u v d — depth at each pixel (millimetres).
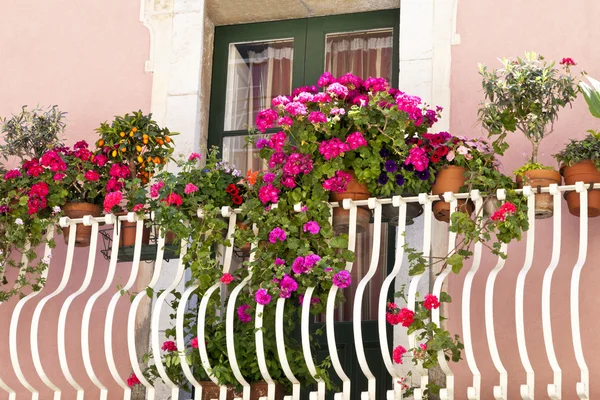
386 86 5359
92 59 6547
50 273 6168
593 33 5711
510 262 5441
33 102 6562
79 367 5953
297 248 5180
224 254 5863
